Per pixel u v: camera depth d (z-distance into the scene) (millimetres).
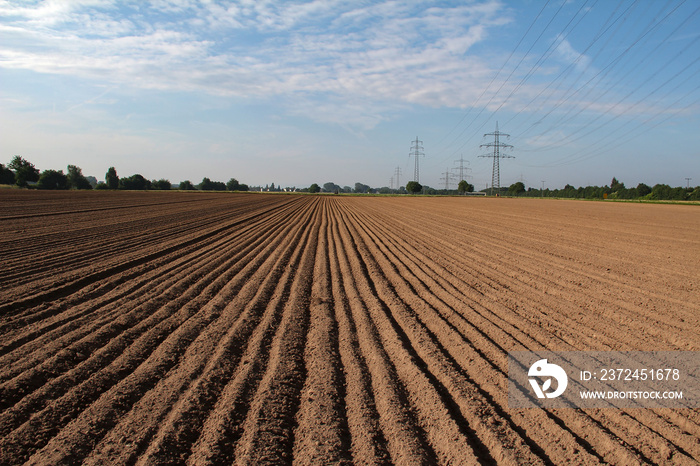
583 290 9555
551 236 19688
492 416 4219
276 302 8297
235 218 29047
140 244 15516
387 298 8664
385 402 4469
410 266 12258
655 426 4168
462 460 3500
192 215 29719
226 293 8930
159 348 5852
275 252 14500
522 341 6406
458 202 63281
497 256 14016
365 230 22547
